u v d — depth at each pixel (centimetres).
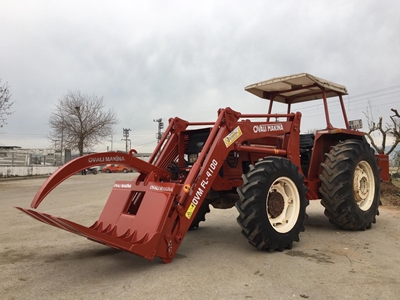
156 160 472
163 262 352
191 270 329
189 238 482
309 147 610
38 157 3089
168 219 347
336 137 581
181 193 359
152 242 326
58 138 3525
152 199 364
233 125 412
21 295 270
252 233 376
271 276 310
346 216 500
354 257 372
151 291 276
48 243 452
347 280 299
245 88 586
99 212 736
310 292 272
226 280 300
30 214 301
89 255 388
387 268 332
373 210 541
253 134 434
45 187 315
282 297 262
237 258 371
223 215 701
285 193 427
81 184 1734
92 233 288
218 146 393
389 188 987
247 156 498
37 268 340
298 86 573
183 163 493
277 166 400
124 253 396
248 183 382
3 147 3944
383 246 422
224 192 486
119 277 311
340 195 497
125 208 393
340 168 498
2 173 2339
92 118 3138
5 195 1153
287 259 365
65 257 381
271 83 550
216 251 404
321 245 429
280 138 528
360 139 594
